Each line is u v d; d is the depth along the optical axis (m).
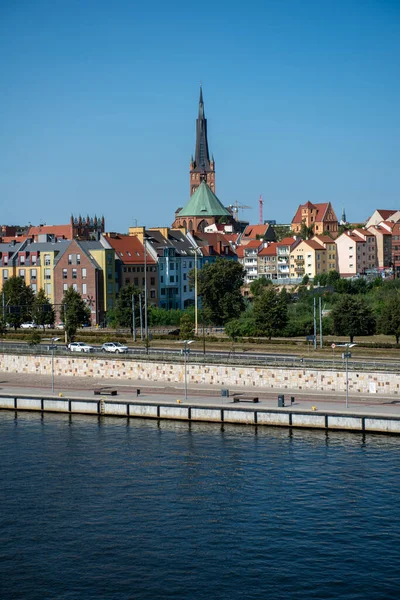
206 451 124.06
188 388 161.00
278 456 120.38
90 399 151.00
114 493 107.44
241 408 140.12
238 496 105.25
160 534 94.88
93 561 88.75
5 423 144.50
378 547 90.56
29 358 184.25
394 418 131.00
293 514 99.38
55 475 114.75
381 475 111.19
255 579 84.31
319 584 83.06
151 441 130.50
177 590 82.50
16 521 99.19
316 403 144.00
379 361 168.12
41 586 83.75
